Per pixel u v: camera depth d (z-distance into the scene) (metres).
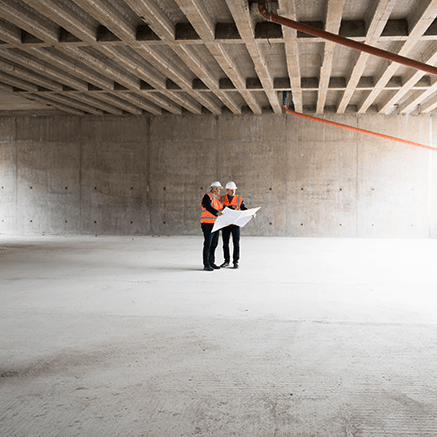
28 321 4.41
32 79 11.63
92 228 16.56
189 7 7.06
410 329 4.10
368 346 3.63
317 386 2.85
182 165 16.03
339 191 15.30
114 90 12.62
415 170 14.96
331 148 15.28
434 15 7.28
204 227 7.71
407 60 5.57
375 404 2.61
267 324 4.29
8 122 16.86
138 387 2.83
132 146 16.28
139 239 14.63
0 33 8.36
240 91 12.42
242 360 3.31
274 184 15.59
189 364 3.23
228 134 15.77
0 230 16.98
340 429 2.32
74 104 14.63
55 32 8.67
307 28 5.90
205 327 4.19
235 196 8.22
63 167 16.62
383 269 7.88
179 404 2.60
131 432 2.29
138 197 16.31
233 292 5.82
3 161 16.92
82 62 10.18
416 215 14.98
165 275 7.21
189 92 12.70
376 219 15.16
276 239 14.49
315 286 6.25
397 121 14.99
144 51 9.23
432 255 10.02
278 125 15.52
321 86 11.61
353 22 8.20
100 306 5.04
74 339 3.83
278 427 2.34
